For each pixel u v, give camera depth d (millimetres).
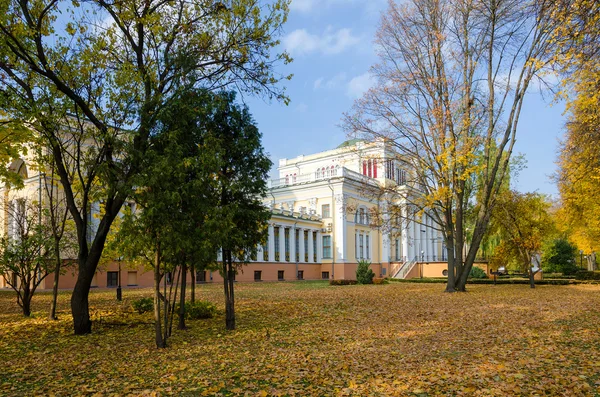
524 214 26188
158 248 8891
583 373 5988
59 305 17188
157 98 9766
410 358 7344
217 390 5793
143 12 11297
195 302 13852
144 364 7531
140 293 22453
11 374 7031
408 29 22938
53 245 14250
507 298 18703
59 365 7605
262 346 8914
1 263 13430
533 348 7902
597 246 27328
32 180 23188
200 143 10016
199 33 12016
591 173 13156
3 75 10523
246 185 10703
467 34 22719
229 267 11305
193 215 9164
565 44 8766
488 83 23094
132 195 8711
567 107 8891
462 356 7348
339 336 9938
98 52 10867
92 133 10727
